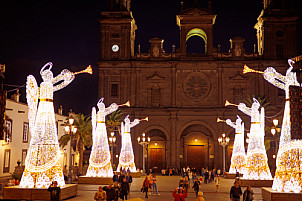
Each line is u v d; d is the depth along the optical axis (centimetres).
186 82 6712
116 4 6881
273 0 6644
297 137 2169
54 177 2433
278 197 2278
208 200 2639
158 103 6694
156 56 6794
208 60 6662
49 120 2473
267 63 6525
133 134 6550
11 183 2781
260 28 6950
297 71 2262
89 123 5466
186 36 6756
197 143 6812
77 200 2459
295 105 2180
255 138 3634
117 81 6694
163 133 6844
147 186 2722
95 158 3772
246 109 3778
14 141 4709
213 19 6738
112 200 1977
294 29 6544
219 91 6619
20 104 4912
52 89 2536
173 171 6300
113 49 6762
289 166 2341
